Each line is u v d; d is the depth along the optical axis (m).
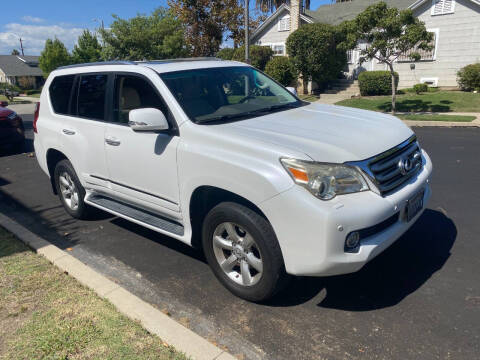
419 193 3.50
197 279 3.88
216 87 4.18
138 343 2.89
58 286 3.67
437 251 4.11
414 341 2.86
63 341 2.94
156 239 4.86
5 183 7.67
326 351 2.82
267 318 3.23
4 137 10.08
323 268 2.88
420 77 18.97
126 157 4.14
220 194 3.54
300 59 19.48
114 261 4.33
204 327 3.16
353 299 3.41
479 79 16.33
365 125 3.67
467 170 6.89
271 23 24.22
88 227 5.30
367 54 14.91
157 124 3.54
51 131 5.25
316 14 25.86
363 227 2.88
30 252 4.37
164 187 3.82
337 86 21.41
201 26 28.25
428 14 18.11
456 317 3.09
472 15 17.02
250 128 3.45
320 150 3.02
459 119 12.10
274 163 2.98
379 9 13.23
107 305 3.34
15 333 3.07
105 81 4.50
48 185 7.42
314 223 2.82
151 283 3.85
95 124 4.53
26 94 52.03
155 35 24.94
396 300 3.36
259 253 3.18
